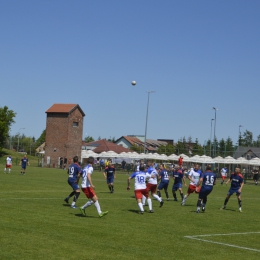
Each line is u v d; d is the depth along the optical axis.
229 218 19.97
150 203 20.47
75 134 89.69
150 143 165.38
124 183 44.62
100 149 93.69
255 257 12.01
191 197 31.05
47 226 14.77
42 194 26.61
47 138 89.38
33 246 11.62
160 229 15.59
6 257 10.32
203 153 90.56
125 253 11.49
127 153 76.75
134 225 16.17
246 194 39.00
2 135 100.62
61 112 88.12
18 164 85.56
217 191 41.25
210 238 14.45
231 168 86.06
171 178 65.88
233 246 13.34
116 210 20.58
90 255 11.03
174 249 12.39
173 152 89.06
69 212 18.80
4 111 102.12
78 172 20.81
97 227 15.19
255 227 17.47
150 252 11.80
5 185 32.34
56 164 88.25
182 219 18.66
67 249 11.53
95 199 17.73
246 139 142.88
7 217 16.27
